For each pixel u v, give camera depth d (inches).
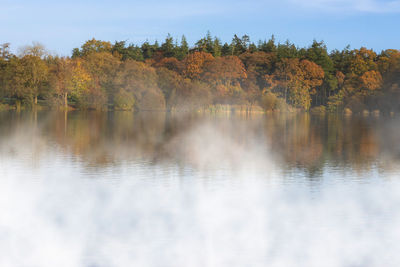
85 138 1476.4
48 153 1093.1
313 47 6875.0
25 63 4062.5
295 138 1606.8
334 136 1708.9
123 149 1191.6
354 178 805.2
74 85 4392.2
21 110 3858.3
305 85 5880.9
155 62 6712.6
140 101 4301.2
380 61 5905.5
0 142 1321.4
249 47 7337.6
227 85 5369.1
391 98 4443.9
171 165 933.2
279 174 841.5
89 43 6441.9
